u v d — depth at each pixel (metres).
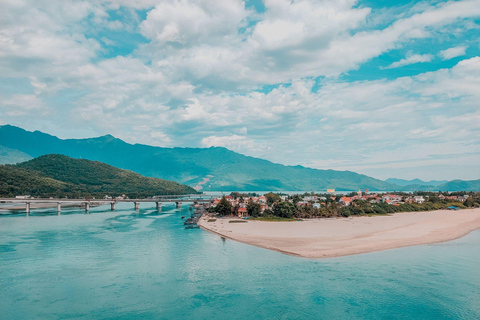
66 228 162.88
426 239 121.94
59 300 65.12
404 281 74.12
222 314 58.75
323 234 134.75
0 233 145.00
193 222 181.75
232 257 97.56
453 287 70.25
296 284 73.06
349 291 68.62
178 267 87.12
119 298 66.12
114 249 109.50
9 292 69.44
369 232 139.62
